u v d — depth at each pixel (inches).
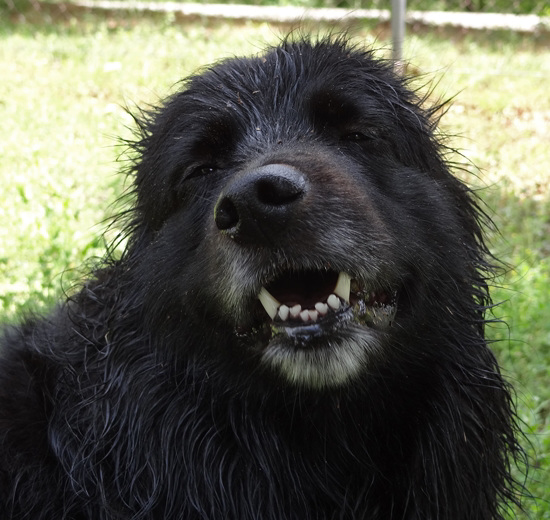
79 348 33.9
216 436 32.4
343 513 32.4
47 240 47.6
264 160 30.1
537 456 39.3
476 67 85.4
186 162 32.7
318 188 29.5
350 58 33.5
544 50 96.6
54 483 32.6
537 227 55.5
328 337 29.5
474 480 33.1
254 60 33.9
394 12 63.3
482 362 33.1
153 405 32.5
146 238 34.2
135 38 91.4
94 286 35.1
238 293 29.7
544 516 37.0
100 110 68.9
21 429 33.1
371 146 32.4
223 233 29.4
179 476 32.5
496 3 106.0
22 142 61.5
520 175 62.7
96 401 32.7
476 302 33.7
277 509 32.4
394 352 31.3
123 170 41.9
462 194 34.9
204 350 31.8
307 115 32.4
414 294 31.3
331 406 31.4
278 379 30.5
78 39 90.7
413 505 32.6
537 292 47.4
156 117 35.5
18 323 36.9
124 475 32.5
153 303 32.3
